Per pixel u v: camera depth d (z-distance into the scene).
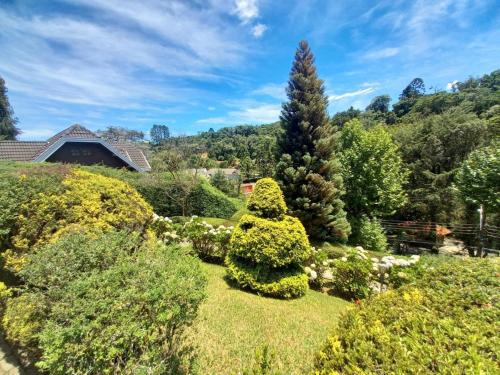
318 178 10.05
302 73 10.94
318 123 10.90
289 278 4.98
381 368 1.34
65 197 3.63
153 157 15.77
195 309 2.04
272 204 5.27
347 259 5.88
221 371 2.62
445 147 16.09
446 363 1.28
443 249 14.79
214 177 25.55
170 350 1.97
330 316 4.18
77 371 1.52
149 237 4.18
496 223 12.27
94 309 1.63
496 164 8.51
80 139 12.76
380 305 1.91
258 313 4.00
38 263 2.19
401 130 18.55
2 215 3.33
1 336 3.06
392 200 13.30
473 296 1.77
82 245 2.40
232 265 5.31
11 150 12.90
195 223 7.27
